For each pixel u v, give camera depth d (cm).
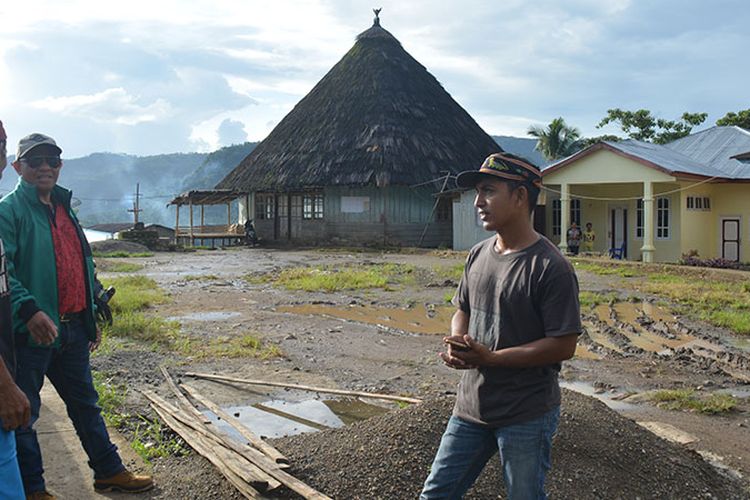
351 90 3231
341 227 3025
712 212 2391
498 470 388
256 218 3341
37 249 368
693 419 613
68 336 385
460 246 2600
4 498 261
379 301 1348
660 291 1477
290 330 1015
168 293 1431
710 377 770
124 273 1872
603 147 2247
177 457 466
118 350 817
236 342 902
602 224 2555
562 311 270
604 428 450
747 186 2312
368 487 383
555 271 271
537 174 286
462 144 3180
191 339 916
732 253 2352
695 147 2694
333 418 600
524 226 287
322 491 381
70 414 397
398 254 2623
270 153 3294
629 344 955
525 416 276
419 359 839
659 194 2180
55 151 377
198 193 3247
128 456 459
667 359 856
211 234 3356
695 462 463
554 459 409
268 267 2069
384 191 2942
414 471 394
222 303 1300
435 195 2772
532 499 275
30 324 343
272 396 660
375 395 626
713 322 1107
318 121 3212
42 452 447
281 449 437
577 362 839
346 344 921
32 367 364
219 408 589
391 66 3303
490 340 287
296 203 3173
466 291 310
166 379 688
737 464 495
